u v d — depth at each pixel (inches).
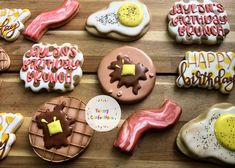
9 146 10.6
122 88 11.0
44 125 10.6
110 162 10.4
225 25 11.8
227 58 11.3
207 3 12.3
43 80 11.3
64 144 10.3
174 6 12.2
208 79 11.0
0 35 12.3
